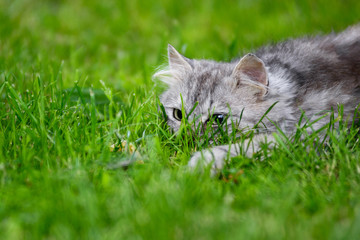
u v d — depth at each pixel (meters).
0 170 4.51
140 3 11.94
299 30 9.31
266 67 5.48
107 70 8.12
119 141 5.18
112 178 4.38
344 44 6.48
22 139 5.02
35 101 5.65
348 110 5.51
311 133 5.29
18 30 9.71
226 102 5.51
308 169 4.66
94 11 11.80
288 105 5.44
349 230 3.46
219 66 6.03
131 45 9.71
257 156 4.83
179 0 12.03
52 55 8.55
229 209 3.94
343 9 10.40
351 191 4.19
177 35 9.52
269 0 11.36
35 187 4.27
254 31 9.96
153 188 4.11
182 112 5.32
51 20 10.90
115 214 3.83
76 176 4.36
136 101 6.17
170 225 3.64
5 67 7.50
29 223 3.74
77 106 5.69
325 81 5.71
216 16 11.02
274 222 3.64
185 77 5.96
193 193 4.10
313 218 3.79
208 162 4.80
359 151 4.84
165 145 5.29
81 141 5.13
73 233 3.60
